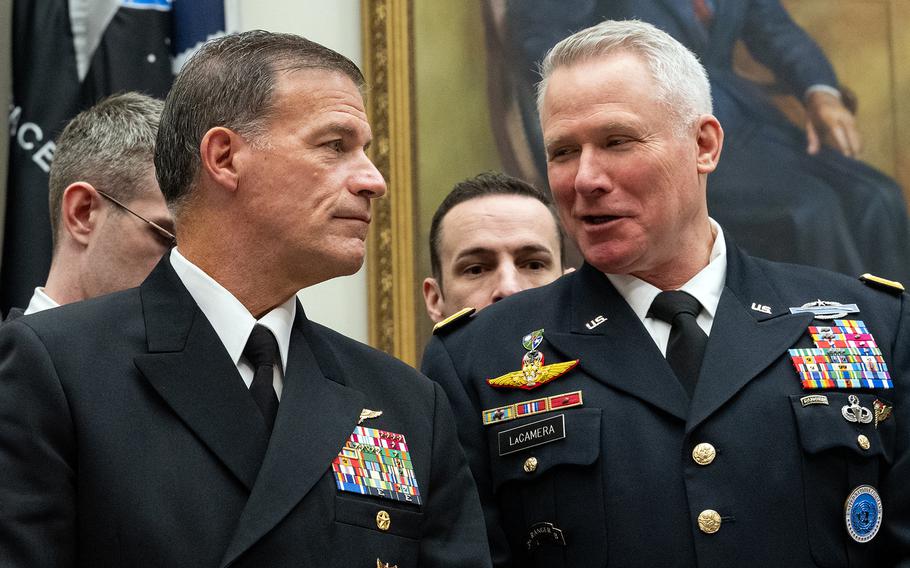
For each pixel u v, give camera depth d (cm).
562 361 257
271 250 215
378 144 525
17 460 190
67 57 483
